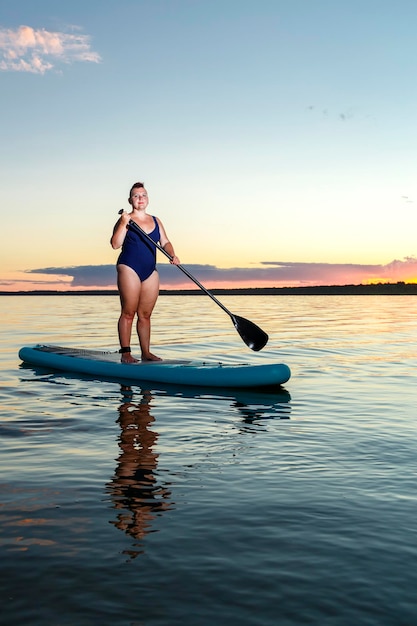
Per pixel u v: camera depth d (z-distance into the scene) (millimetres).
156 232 7160
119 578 2082
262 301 39625
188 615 1862
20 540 2375
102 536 2420
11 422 4531
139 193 7102
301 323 15797
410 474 3252
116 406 5188
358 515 2654
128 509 2717
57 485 3041
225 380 6102
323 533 2461
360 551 2299
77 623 1812
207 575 2109
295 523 2562
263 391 5984
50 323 15492
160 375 6477
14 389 6023
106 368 6895
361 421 4613
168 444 3898
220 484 3074
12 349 9469
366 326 14680
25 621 1818
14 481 3104
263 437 4098
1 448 3768
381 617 1859
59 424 4473
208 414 4879
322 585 2047
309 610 1896
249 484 3076
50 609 1887
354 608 1908
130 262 6949
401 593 1998
